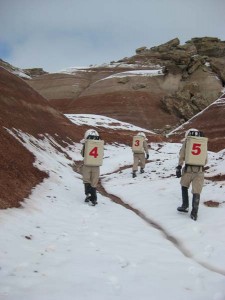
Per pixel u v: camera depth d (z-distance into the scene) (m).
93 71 105.00
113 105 72.00
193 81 76.88
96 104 74.12
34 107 29.12
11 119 20.53
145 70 96.31
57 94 86.06
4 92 26.62
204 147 9.09
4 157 10.97
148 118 66.44
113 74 96.00
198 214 9.34
